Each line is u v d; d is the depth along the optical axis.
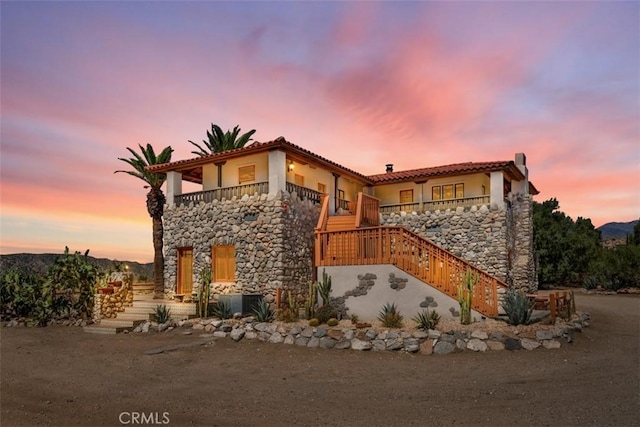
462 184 25.25
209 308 16.58
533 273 26.83
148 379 9.70
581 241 38.59
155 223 28.19
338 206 23.86
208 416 7.18
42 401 8.23
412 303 13.54
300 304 19.23
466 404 7.58
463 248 23.73
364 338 12.08
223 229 20.11
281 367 10.55
